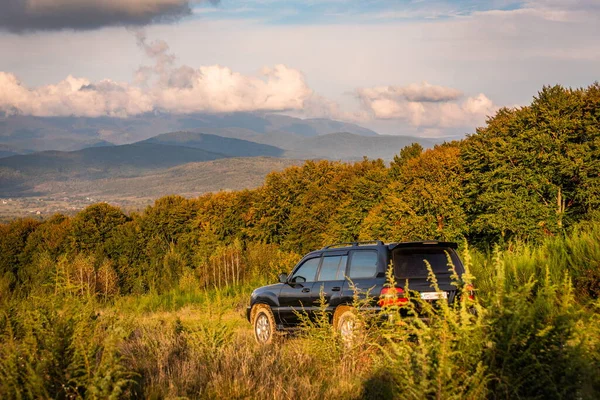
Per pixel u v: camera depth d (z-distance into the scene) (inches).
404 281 354.0
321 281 419.8
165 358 306.2
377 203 2393.0
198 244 3444.9
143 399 240.4
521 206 1347.2
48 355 220.5
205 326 363.9
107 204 3836.1
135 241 3535.9
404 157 2827.3
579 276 424.8
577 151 1330.0
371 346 301.6
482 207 1552.7
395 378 219.1
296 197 3351.4
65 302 260.8
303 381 259.6
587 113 1371.8
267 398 245.4
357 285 378.9
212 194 3804.1
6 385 212.7
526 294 214.4
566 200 1466.5
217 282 1245.1
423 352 201.3
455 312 215.9
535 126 1444.4
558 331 205.3
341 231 2456.9
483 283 448.5
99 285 902.4
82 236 3624.5
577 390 195.3
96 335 261.4
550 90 1493.6
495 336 204.1
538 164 1398.9
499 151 1469.0
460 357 203.6
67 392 215.6
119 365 217.9
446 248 372.8
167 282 1461.6
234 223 3400.6
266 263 1334.9
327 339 315.3
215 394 251.4
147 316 773.3
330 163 3427.7
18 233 3848.4
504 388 197.8
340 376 275.9
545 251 494.6
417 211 1740.9
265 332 463.8
